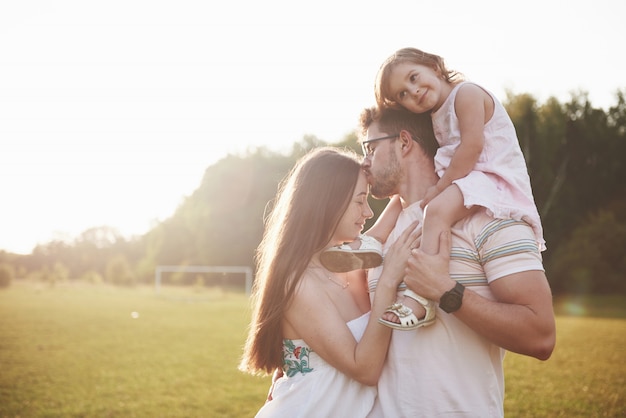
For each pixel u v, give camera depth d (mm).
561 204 37344
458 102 2588
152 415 6762
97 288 44906
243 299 31516
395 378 2467
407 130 2729
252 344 2734
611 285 33531
